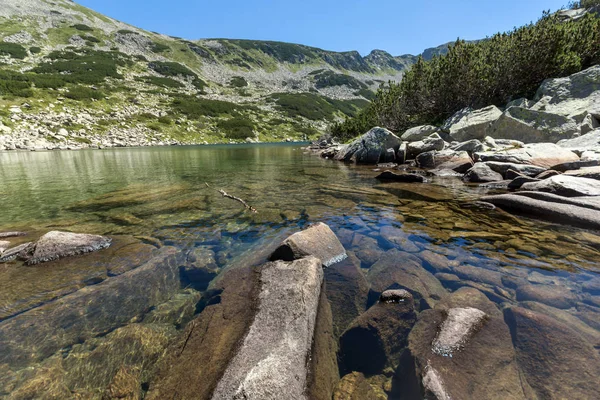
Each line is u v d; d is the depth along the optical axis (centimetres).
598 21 2247
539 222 836
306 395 311
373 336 416
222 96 14038
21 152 4666
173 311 484
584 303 462
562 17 3859
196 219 984
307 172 2166
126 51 15750
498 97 2728
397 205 1105
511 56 2466
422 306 470
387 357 384
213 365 341
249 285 515
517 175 1407
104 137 6881
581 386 308
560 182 962
